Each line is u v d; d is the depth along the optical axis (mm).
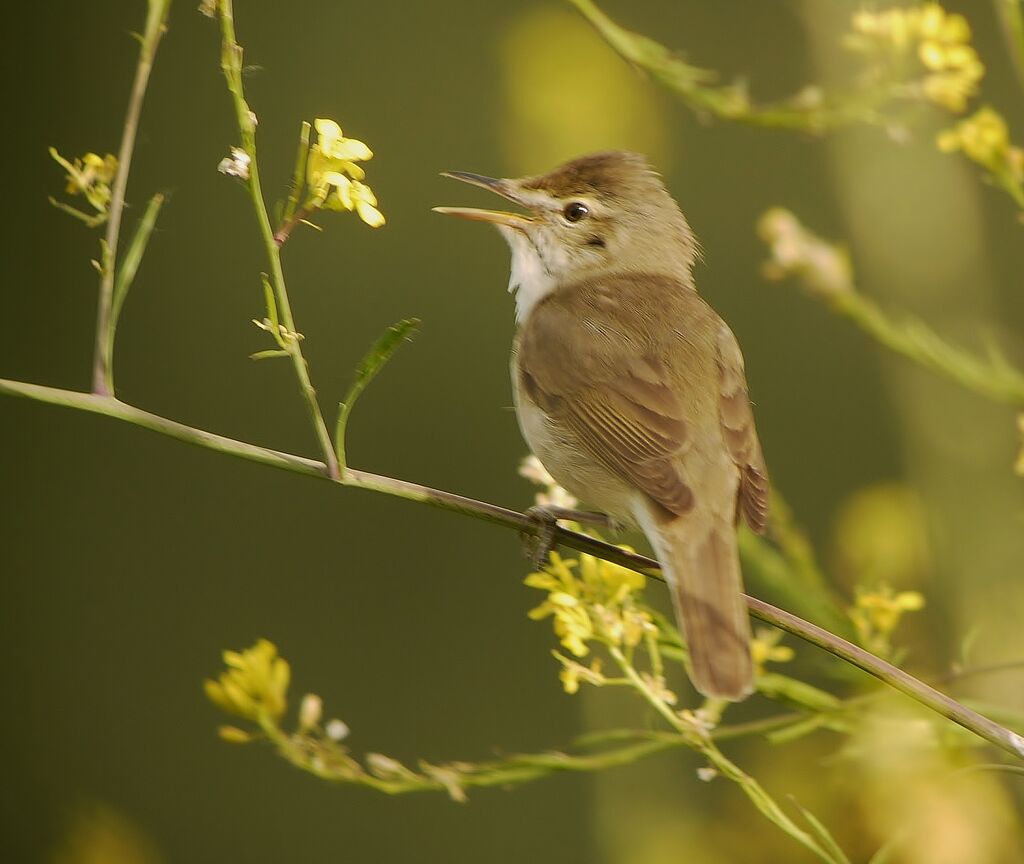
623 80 10164
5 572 12523
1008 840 7719
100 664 12422
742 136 13562
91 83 13156
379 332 13070
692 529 7203
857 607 7461
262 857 11711
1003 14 7766
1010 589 8172
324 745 6453
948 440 8516
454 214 9078
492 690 12203
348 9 13828
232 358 12984
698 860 8250
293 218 6145
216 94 13414
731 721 10922
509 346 13148
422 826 11727
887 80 8102
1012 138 13219
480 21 13836
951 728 7191
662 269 8859
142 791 12000
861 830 7949
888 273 8953
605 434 7707
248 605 12539
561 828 11609
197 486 12852
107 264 6125
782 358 13281
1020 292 12680
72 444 12844
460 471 12789
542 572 6945
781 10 13750
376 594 12586
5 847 11781
